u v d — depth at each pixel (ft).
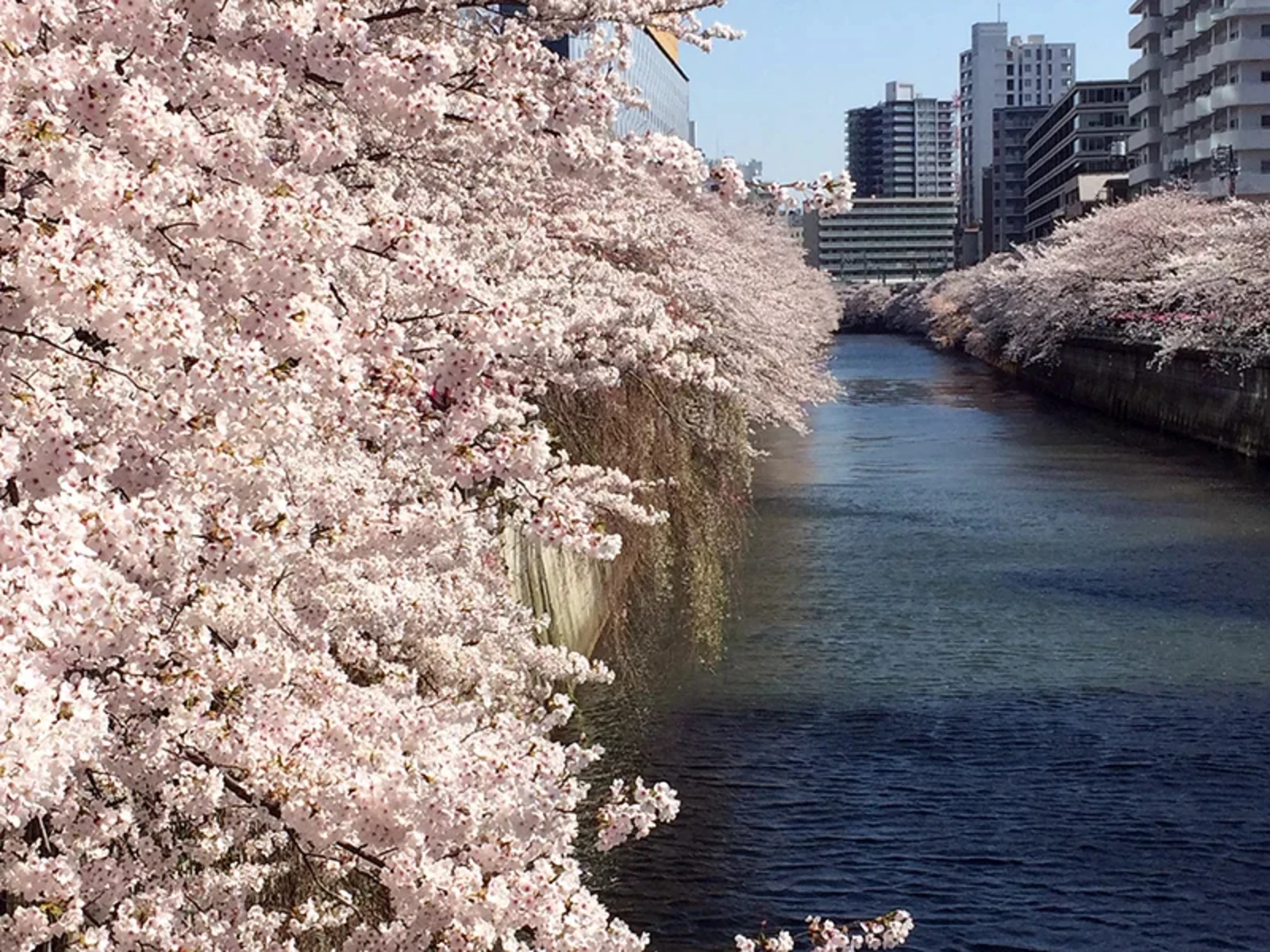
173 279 12.48
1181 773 45.21
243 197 12.42
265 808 15.17
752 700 51.11
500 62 16.24
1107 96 402.52
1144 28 298.76
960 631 62.13
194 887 16.98
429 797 14.25
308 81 15.65
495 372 17.24
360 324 14.49
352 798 14.11
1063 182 443.73
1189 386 135.13
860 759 45.83
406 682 21.13
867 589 69.97
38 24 11.81
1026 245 286.46
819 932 24.82
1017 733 48.73
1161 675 55.77
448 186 30.12
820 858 38.70
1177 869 38.47
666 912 35.68
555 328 14.75
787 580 71.92
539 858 15.94
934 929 35.14
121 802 15.94
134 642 13.61
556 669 27.61
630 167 16.42
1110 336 171.12
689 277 61.77
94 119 12.10
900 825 40.91
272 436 12.91
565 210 46.44
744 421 74.95
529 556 43.98
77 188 11.57
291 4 14.46
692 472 57.88
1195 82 272.72
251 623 16.69
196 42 15.05
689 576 54.08
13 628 9.70
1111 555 79.15
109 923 14.92
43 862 13.48
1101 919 35.78
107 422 12.64
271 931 17.53
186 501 13.14
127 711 14.62
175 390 12.41
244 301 12.80
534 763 15.55
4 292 11.33
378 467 21.26
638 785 17.07
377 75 14.33
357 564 20.10
